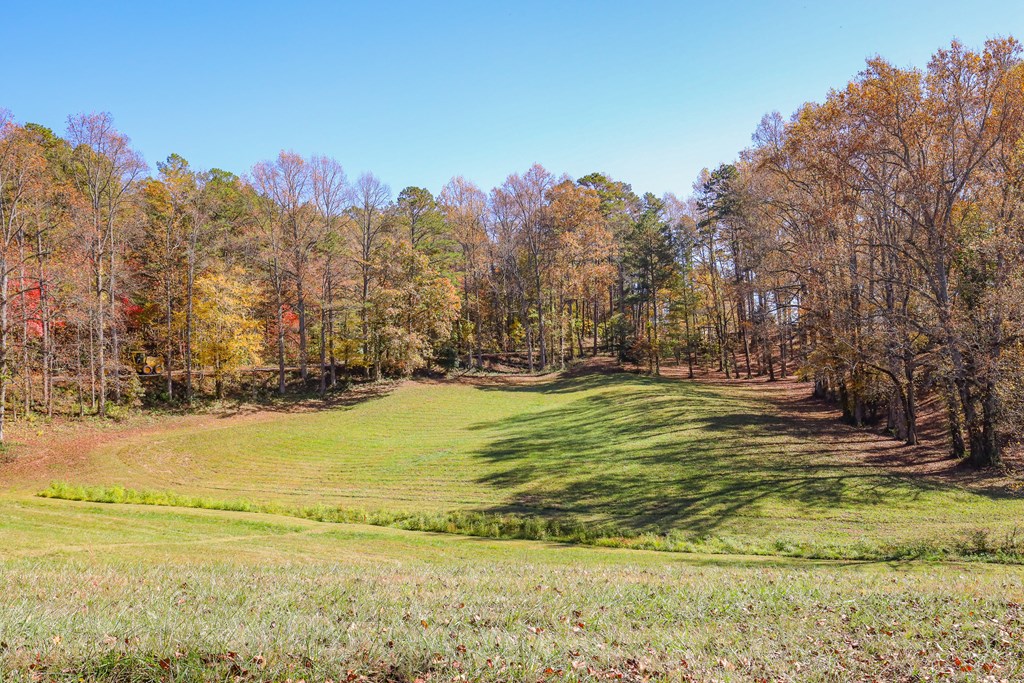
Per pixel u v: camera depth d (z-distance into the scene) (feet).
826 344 102.17
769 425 113.50
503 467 94.79
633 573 37.88
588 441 108.17
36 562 35.86
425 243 202.90
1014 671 19.17
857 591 31.12
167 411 136.46
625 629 22.58
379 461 105.40
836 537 58.59
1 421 100.63
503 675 16.97
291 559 47.26
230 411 142.41
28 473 92.32
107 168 124.26
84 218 119.55
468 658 17.92
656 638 21.56
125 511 68.85
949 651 20.88
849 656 20.65
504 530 64.13
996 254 76.02
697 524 64.69
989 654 20.66
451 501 78.84
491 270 225.56
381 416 144.46
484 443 114.11
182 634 17.93
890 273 91.91
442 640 19.02
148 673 15.64
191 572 32.76
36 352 126.31
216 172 202.18
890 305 94.43
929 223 82.02
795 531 61.05
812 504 69.05
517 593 28.43
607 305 267.39
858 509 66.69
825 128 89.04
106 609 21.18
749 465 85.71
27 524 59.72
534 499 77.51
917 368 109.91
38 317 113.39
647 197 245.24
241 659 16.49
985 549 51.57
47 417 118.11
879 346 91.91
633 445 102.01
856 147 82.84
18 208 112.27
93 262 127.24
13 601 21.67
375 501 80.12
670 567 42.70
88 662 15.78
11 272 111.04
